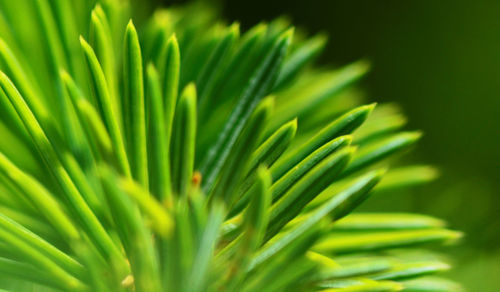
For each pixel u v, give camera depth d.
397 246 0.11
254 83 0.11
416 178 0.12
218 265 0.10
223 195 0.10
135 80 0.10
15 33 0.11
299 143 0.12
